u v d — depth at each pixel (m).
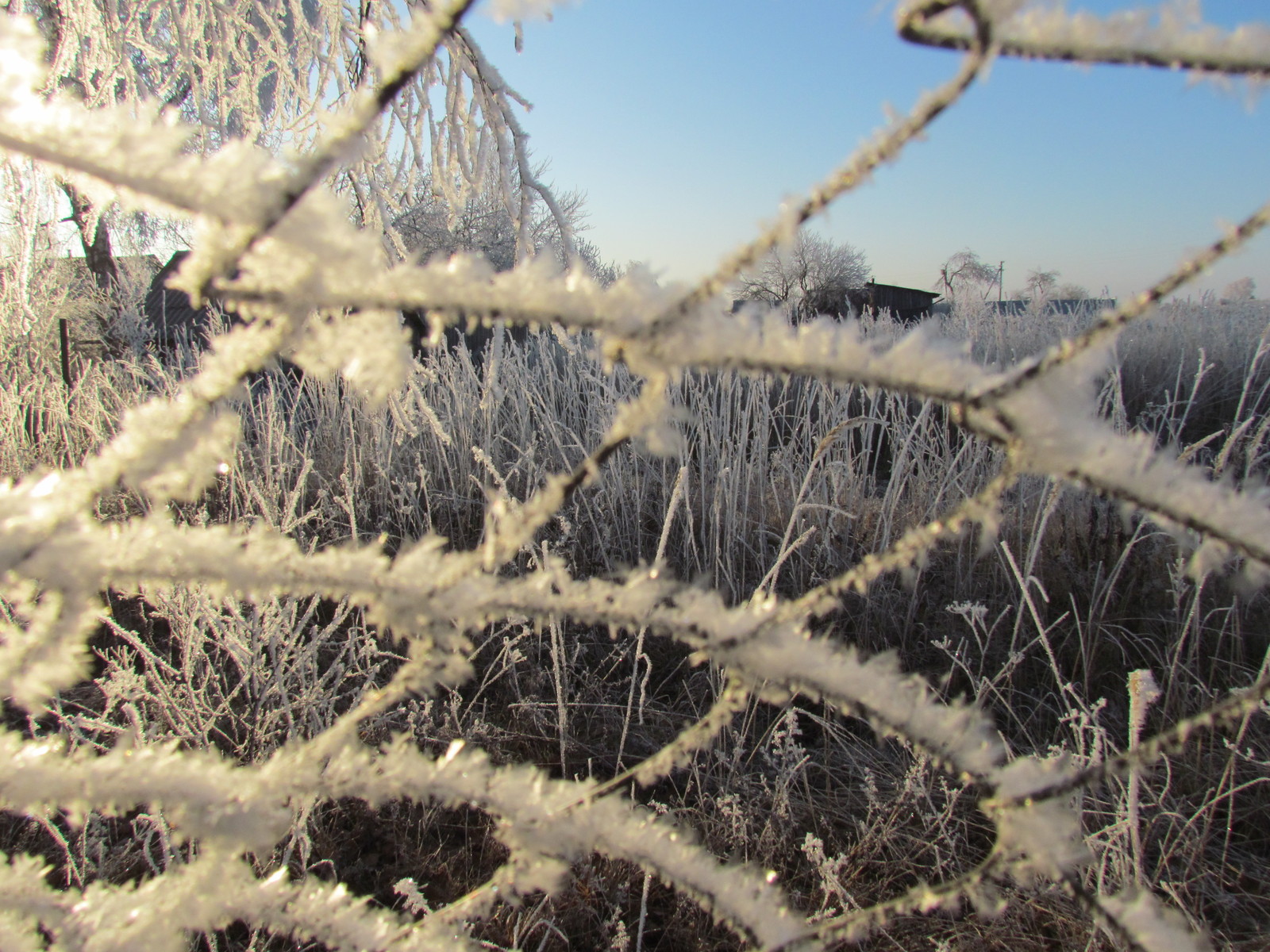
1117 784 0.55
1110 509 0.82
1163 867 0.51
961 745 0.17
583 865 0.52
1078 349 0.13
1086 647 0.74
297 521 0.68
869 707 0.16
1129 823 0.41
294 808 0.42
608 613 0.16
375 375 0.14
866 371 0.13
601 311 0.13
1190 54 0.11
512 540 0.15
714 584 0.89
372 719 0.61
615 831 0.19
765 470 1.03
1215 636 0.75
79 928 0.18
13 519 0.14
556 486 0.15
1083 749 0.49
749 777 0.61
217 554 0.15
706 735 0.18
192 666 0.59
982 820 0.55
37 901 0.18
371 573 0.16
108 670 0.56
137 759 0.17
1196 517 0.13
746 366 0.13
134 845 0.51
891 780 0.61
